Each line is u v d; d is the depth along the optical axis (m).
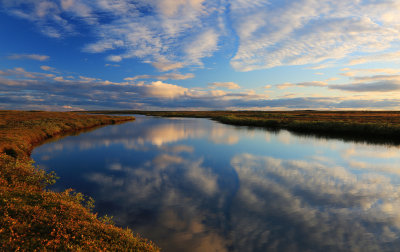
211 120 99.19
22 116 62.69
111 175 19.22
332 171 20.78
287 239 10.52
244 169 21.42
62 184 16.72
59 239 7.12
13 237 6.64
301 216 12.59
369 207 13.74
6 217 7.54
